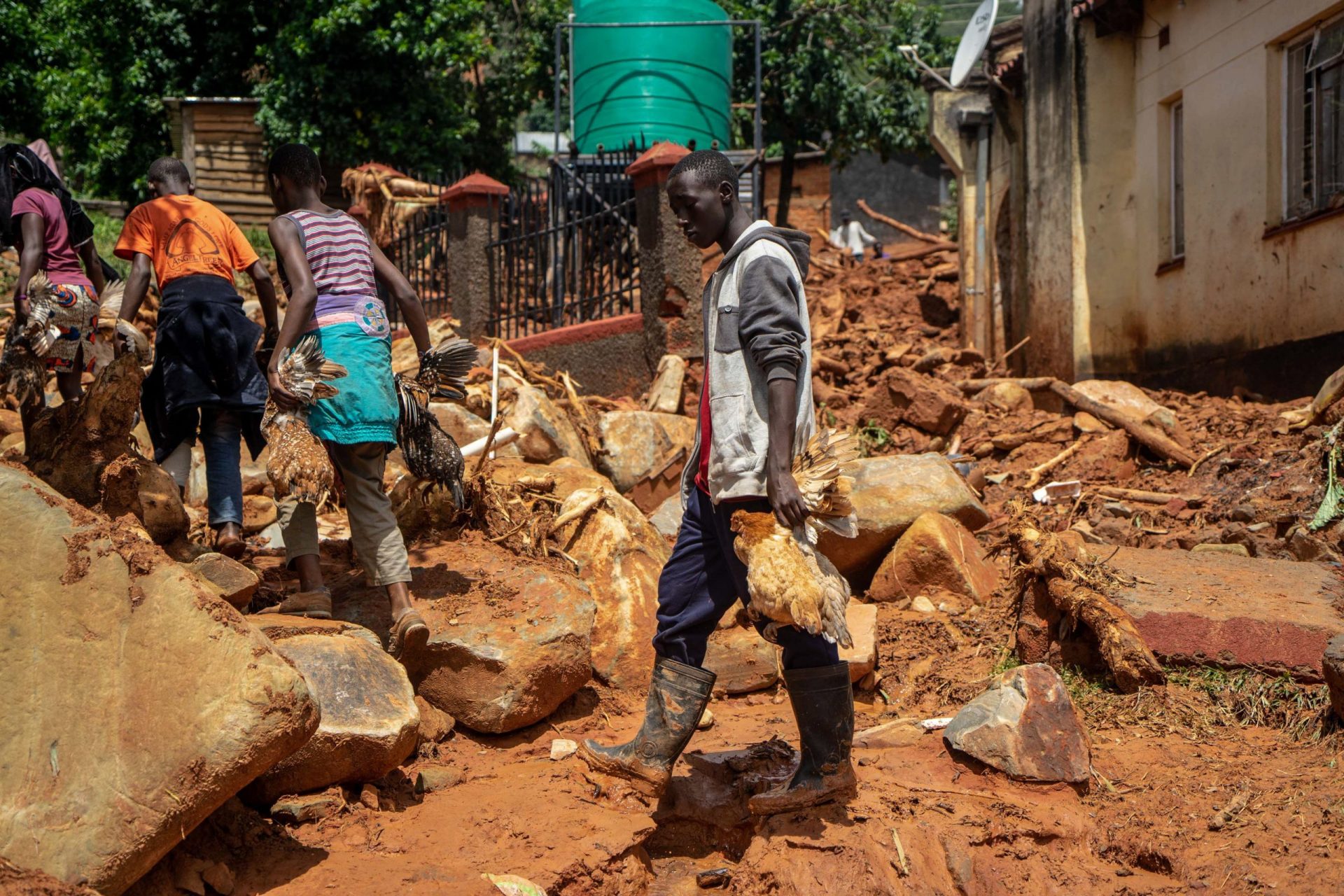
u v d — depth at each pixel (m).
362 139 17.03
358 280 4.08
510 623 4.12
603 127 13.14
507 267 10.34
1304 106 8.37
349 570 4.82
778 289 3.22
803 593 3.09
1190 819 3.62
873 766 3.90
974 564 5.79
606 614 4.66
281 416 3.86
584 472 5.45
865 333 12.34
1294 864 3.33
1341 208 7.66
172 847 2.67
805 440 3.32
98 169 18.50
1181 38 9.67
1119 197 10.48
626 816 3.38
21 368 4.52
